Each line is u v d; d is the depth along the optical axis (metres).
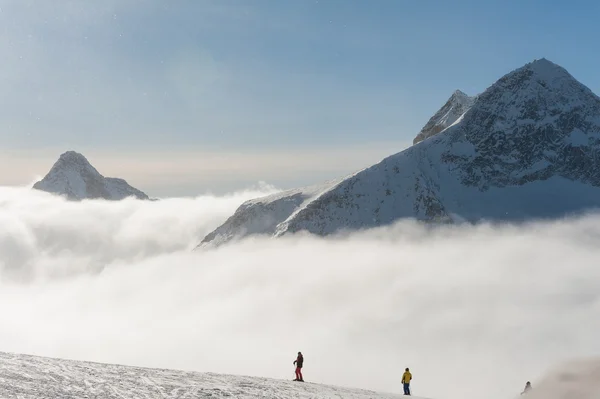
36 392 18.09
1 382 19.23
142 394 19.55
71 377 21.67
